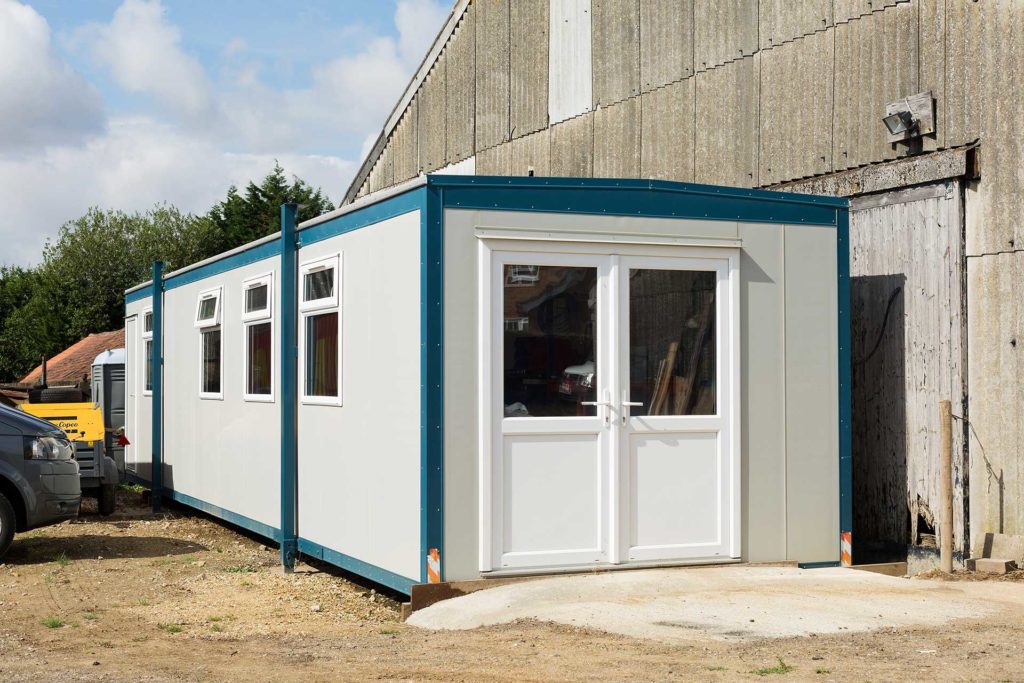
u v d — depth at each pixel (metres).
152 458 14.95
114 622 7.75
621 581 7.45
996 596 7.37
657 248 7.94
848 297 8.63
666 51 13.15
